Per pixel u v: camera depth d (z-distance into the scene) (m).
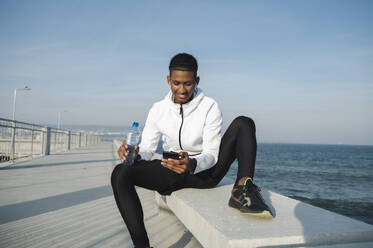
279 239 1.18
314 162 45.78
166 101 2.04
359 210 10.69
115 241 2.04
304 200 12.59
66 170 6.59
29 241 2.01
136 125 1.84
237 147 1.74
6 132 7.57
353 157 67.62
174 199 1.92
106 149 17.25
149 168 1.69
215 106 1.97
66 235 2.16
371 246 1.23
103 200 3.46
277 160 48.97
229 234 1.18
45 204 3.18
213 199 1.77
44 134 11.21
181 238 2.10
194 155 2.11
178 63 1.76
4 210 2.88
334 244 1.25
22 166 7.27
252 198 1.48
